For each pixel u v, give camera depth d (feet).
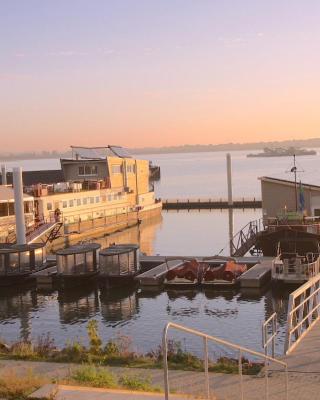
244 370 52.85
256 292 140.05
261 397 45.27
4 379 39.91
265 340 55.52
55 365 54.49
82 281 155.74
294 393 46.03
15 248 165.07
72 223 258.37
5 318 126.82
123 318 122.62
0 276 158.20
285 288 140.87
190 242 244.42
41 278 155.63
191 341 98.58
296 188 189.37
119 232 283.59
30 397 35.60
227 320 116.98
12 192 232.94
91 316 125.90
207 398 38.42
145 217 327.67
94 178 308.19
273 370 51.49
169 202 402.11
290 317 58.59
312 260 148.97
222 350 91.04
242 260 162.40
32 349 62.13
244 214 348.59
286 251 163.63
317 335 62.08
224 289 143.95
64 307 135.54
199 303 133.18
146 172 338.75
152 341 102.06
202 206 396.78
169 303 134.51
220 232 271.28
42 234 221.46
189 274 145.59
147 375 50.47
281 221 171.83
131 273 152.35
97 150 323.37
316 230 164.14
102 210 285.02
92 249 157.99
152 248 231.50
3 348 63.87
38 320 124.06
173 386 47.88
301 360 53.98
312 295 68.39
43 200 244.22
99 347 62.03
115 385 44.60
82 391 36.76
